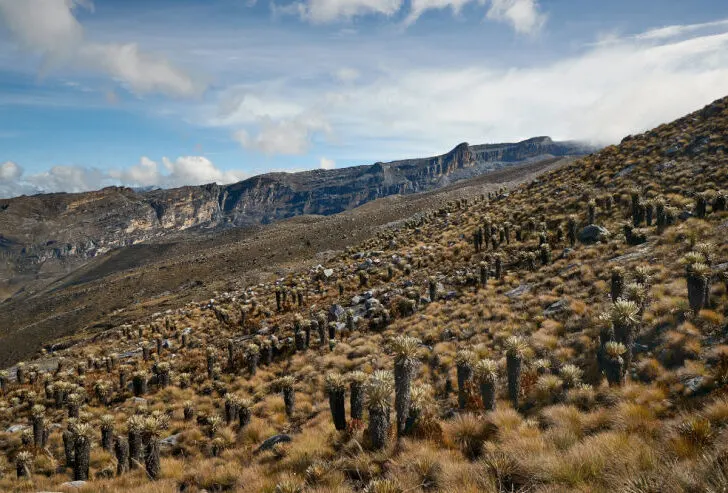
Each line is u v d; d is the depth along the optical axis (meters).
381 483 6.24
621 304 9.80
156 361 30.33
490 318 19.31
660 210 21.89
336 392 10.66
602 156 49.66
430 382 14.59
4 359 148.00
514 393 10.34
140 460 12.61
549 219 34.88
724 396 6.55
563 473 5.27
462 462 7.00
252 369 23.20
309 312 34.25
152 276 189.75
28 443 18.12
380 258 47.88
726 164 28.69
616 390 8.88
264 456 10.84
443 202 157.88
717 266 13.78
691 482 4.10
